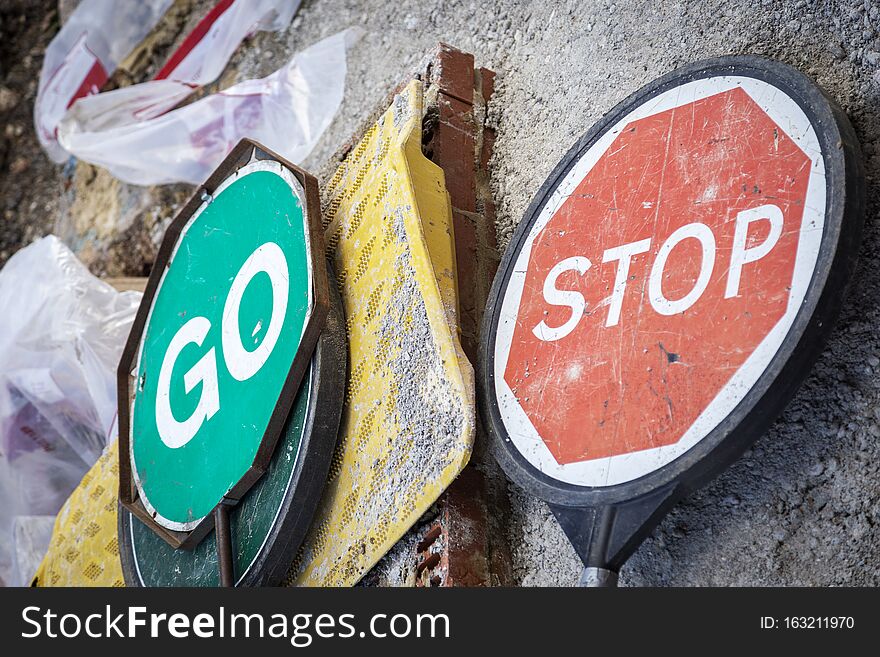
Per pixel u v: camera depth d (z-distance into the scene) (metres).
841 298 1.30
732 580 1.43
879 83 1.47
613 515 1.40
